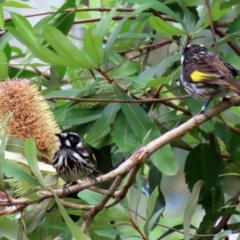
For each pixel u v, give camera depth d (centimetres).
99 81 908
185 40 947
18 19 796
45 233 791
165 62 887
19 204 663
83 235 641
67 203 718
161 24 886
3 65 912
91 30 798
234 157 965
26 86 833
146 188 1039
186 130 745
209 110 775
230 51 1342
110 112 886
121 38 919
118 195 721
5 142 659
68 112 928
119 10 1034
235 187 976
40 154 824
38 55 813
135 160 697
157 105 1069
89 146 930
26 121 816
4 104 813
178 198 1684
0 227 718
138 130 856
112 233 793
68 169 812
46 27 785
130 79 874
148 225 743
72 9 1002
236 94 812
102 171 949
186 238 718
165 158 805
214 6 888
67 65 827
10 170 683
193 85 855
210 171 948
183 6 923
